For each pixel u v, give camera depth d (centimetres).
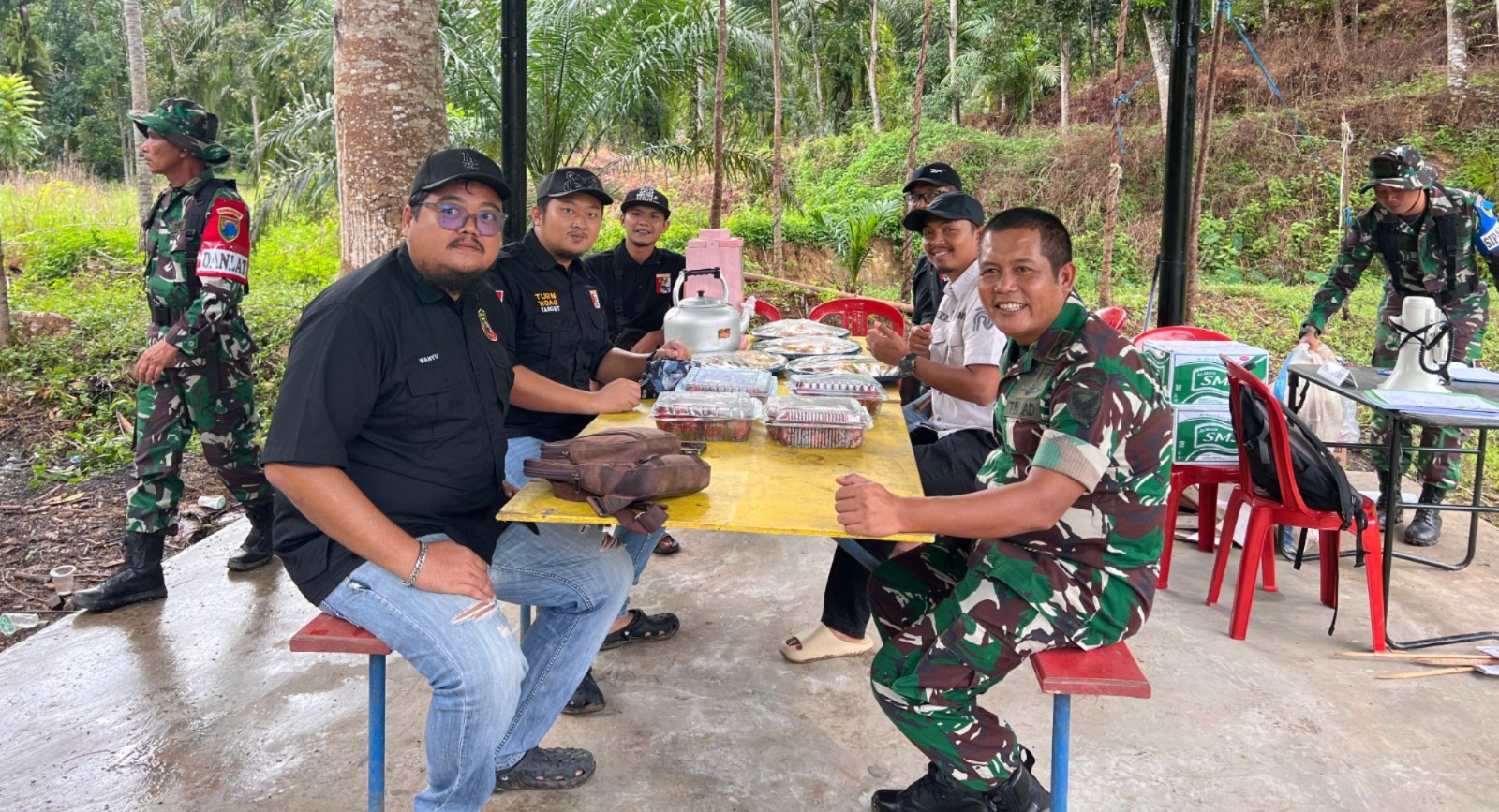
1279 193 1364
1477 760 247
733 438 235
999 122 2150
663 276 406
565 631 223
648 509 175
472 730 183
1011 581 186
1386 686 285
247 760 246
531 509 182
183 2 2967
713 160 1049
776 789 235
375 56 448
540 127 875
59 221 1140
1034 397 193
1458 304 403
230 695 278
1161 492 186
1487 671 289
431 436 193
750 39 954
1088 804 228
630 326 406
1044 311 188
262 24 2686
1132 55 2102
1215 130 1503
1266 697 278
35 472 467
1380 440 411
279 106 2695
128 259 1013
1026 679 291
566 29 827
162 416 332
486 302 238
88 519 422
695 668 296
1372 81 1611
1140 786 235
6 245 1021
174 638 313
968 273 294
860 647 303
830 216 1377
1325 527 305
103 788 233
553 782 232
